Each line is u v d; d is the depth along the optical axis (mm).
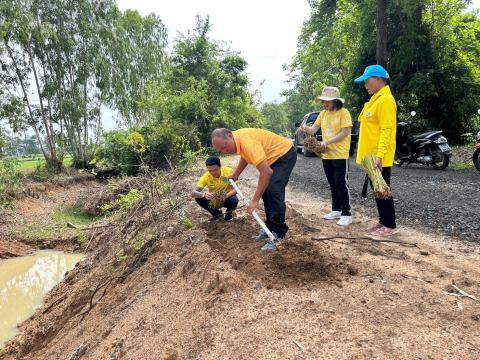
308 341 2771
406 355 2535
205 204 6074
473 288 3484
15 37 21484
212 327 3230
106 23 26125
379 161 4770
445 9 15664
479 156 10039
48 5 23281
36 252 12094
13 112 22031
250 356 2730
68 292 7586
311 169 12445
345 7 17938
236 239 5016
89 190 17281
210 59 24734
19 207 15852
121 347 3908
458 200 7055
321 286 3559
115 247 7844
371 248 4605
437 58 15688
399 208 6762
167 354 3148
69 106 23891
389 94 4766
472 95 15453
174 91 23000
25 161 27016
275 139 4465
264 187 4156
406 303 3240
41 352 5852
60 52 23766
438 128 16234
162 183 9227
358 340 2729
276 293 3471
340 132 5465
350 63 18266
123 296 5723
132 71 30125
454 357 2504
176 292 4445
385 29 14922
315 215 6375
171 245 6082
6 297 8992
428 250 4598
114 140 19375
